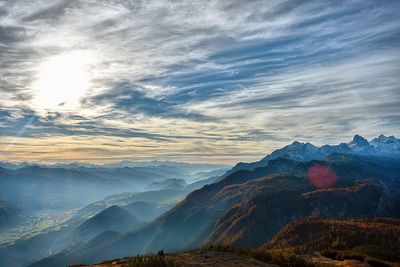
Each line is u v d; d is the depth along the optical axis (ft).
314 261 125.80
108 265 96.32
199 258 100.53
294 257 106.42
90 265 101.45
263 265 94.99
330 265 116.57
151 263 81.87
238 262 95.96
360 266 120.57
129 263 83.82
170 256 105.70
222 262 95.25
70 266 103.81
